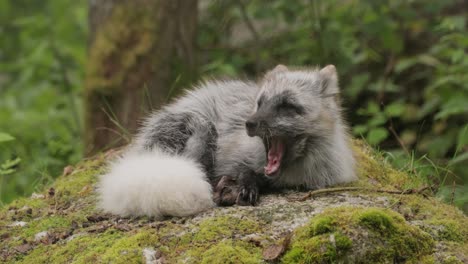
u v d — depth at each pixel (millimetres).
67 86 16328
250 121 8289
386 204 7797
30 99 17281
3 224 8305
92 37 14266
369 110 12609
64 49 17516
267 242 6805
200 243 6883
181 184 7555
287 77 8898
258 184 8523
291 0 15148
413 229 6871
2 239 7871
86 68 13953
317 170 8680
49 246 7512
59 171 12672
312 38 15617
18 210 8805
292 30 16438
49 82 17094
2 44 20422
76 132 14914
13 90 18594
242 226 7121
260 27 17125
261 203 8031
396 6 15328
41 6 20828
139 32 13812
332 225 6637
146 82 13711
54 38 18016
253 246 6758
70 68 17547
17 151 13312
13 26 20016
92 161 10781
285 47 16000
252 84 9906
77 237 7480
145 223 7586
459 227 7367
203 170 8812
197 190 7625
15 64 18594
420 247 6812
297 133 8461
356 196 8055
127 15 13852
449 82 13000
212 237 6957
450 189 9500
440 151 12766
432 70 14977
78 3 20344
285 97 8492
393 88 14570
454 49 14141
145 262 6691
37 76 17406
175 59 14094
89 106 13688
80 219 8086
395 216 6887
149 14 13852
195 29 14555
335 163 8766
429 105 13664
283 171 8672
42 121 15594
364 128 12281
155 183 7543
